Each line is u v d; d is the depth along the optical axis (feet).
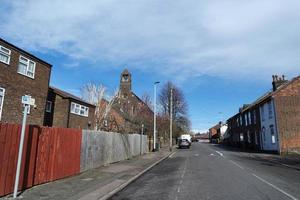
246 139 173.27
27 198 31.86
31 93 81.92
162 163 78.84
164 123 216.54
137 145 102.78
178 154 117.39
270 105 124.26
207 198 32.58
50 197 32.78
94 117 134.82
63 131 46.70
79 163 52.70
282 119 116.26
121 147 80.64
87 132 56.34
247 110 167.63
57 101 113.29
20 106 77.46
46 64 89.15
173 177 50.47
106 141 67.77
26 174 36.91
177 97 257.75
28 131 37.37
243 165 69.31
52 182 42.42
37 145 39.47
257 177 48.75
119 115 161.17
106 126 141.28
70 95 119.96
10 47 74.18
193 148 174.60
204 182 43.96
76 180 45.16
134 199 33.42
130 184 44.21
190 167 65.92
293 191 36.09
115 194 36.52
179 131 266.57
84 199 32.40
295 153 108.37
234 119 217.36
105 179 46.85
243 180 45.44
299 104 117.08
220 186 40.16
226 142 259.80
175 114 257.55
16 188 32.22
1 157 32.19
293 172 55.67
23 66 79.41
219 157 96.53
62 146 46.32
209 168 63.26
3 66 71.82
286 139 114.21
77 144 51.93
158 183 44.65
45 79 88.58
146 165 69.97
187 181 45.42
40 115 85.35
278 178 47.55
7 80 73.15
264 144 134.21
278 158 91.86
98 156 62.39
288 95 118.21
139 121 165.58
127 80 253.03
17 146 34.91
